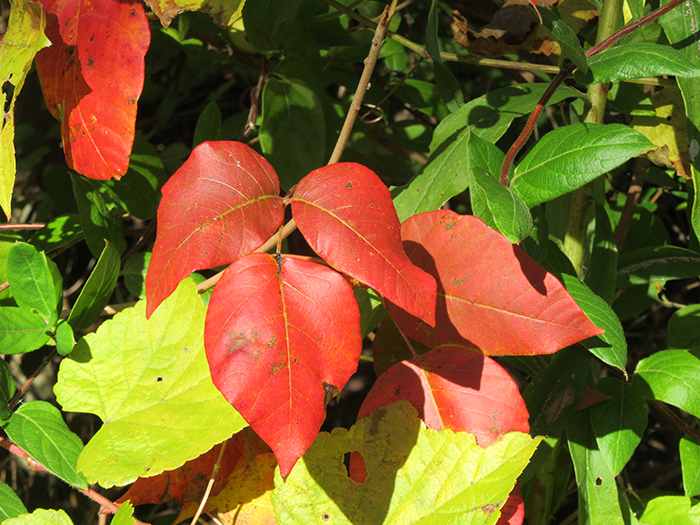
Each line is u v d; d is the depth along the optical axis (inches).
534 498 20.5
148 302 12.8
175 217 13.1
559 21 15.2
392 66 33.6
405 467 15.5
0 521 15.6
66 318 16.5
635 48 15.4
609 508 18.6
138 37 15.0
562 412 18.6
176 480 16.5
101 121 15.3
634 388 18.8
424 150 34.3
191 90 43.0
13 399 15.8
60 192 25.6
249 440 17.3
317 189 13.6
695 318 22.5
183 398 15.5
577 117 20.5
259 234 13.3
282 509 15.4
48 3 15.5
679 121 21.6
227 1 15.5
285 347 12.8
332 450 15.7
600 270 20.5
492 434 15.3
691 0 17.3
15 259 15.1
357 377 45.5
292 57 22.9
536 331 14.9
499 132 18.2
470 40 18.1
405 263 13.0
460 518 15.0
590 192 19.8
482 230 15.0
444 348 15.8
